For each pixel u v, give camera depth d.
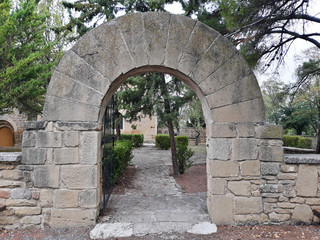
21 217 2.95
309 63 6.06
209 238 2.66
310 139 11.47
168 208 3.65
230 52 3.12
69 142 2.98
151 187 5.22
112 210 3.55
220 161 3.03
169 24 3.13
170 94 6.12
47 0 10.46
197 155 10.79
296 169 3.04
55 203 2.96
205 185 5.51
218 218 3.01
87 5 7.39
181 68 3.09
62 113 3.00
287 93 6.91
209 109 3.08
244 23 4.30
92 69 3.05
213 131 3.04
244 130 3.05
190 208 3.64
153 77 5.91
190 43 3.11
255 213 3.02
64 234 2.76
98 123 3.04
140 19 3.12
